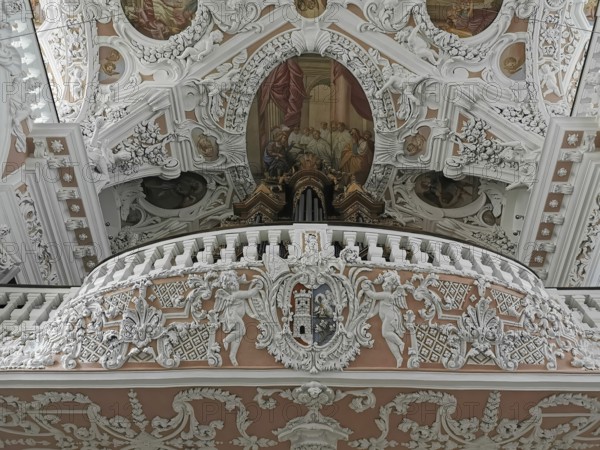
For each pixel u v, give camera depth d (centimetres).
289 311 896
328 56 1549
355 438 894
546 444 913
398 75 1528
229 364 860
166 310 907
